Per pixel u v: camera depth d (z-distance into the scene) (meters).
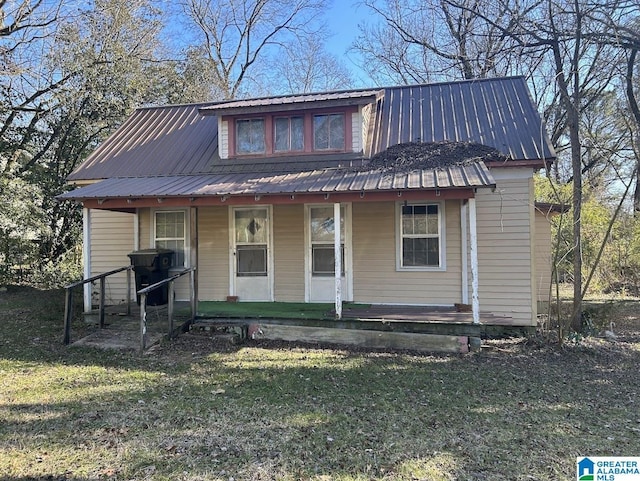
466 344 7.26
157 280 9.31
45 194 15.45
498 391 5.32
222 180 8.56
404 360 6.73
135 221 10.24
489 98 10.34
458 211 8.83
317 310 8.56
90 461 3.52
